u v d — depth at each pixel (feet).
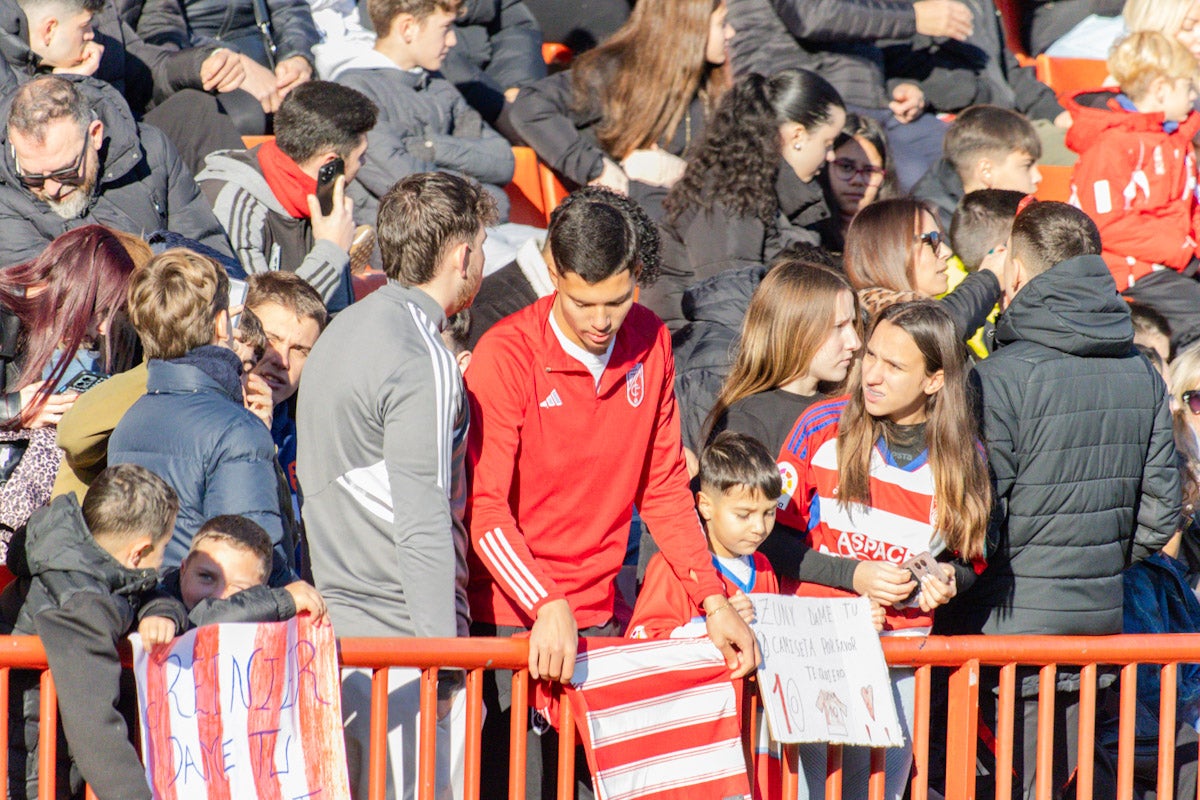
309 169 57.98
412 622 38.04
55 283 44.39
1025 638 43.34
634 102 77.61
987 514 43.91
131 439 39.04
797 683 40.19
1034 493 46.57
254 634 34.94
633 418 41.27
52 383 43.98
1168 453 48.80
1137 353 49.06
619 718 39.04
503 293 59.00
